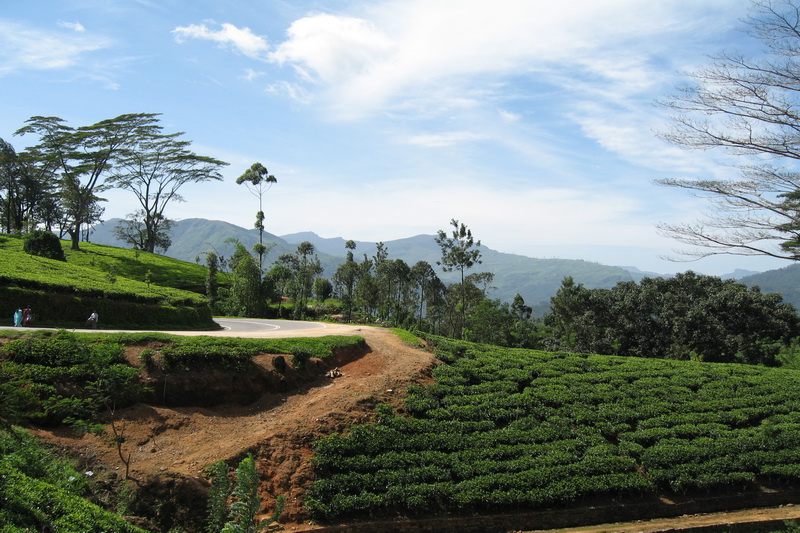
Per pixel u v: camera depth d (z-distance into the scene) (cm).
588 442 2484
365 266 9925
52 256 4794
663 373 3506
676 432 2659
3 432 1563
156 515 1562
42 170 7981
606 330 5700
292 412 2239
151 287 4316
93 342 2181
